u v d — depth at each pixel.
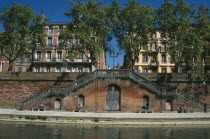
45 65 56.53
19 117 25.69
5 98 35.47
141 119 24.81
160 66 57.81
